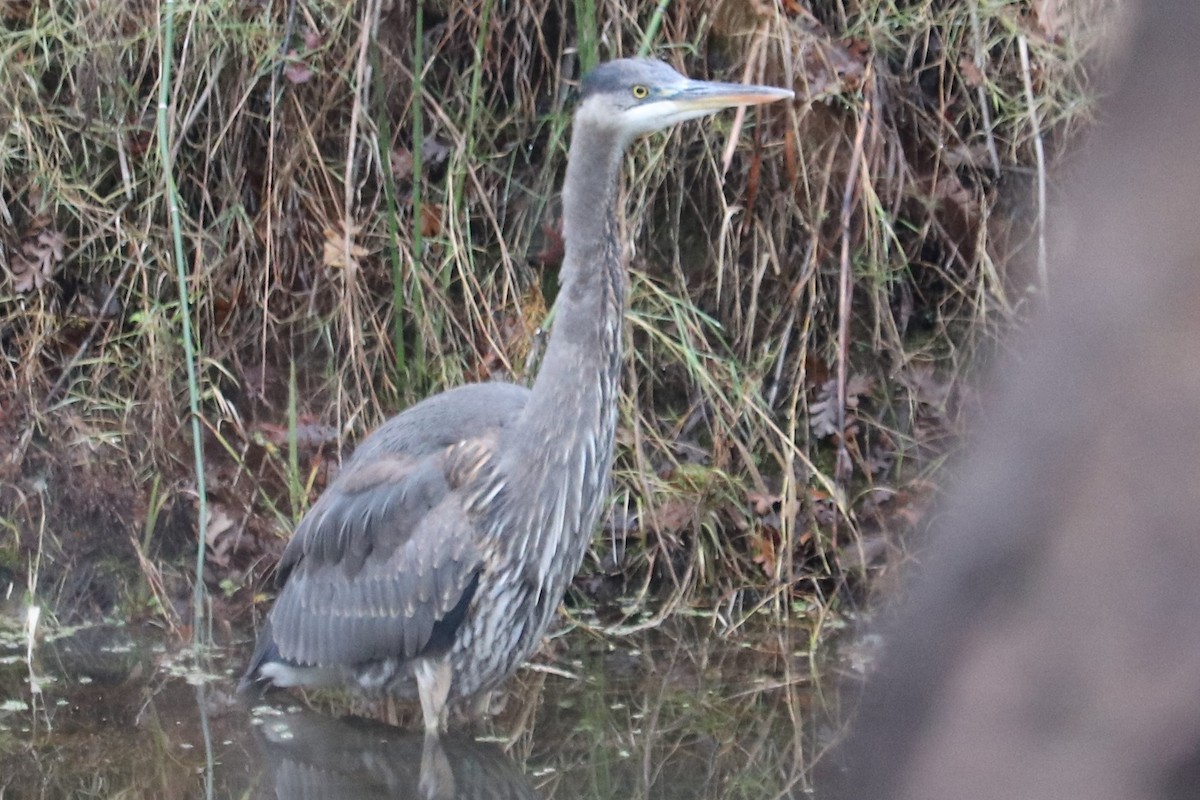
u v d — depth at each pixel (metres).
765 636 10.27
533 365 11.12
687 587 10.83
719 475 11.03
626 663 9.87
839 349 10.92
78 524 10.95
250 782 8.16
